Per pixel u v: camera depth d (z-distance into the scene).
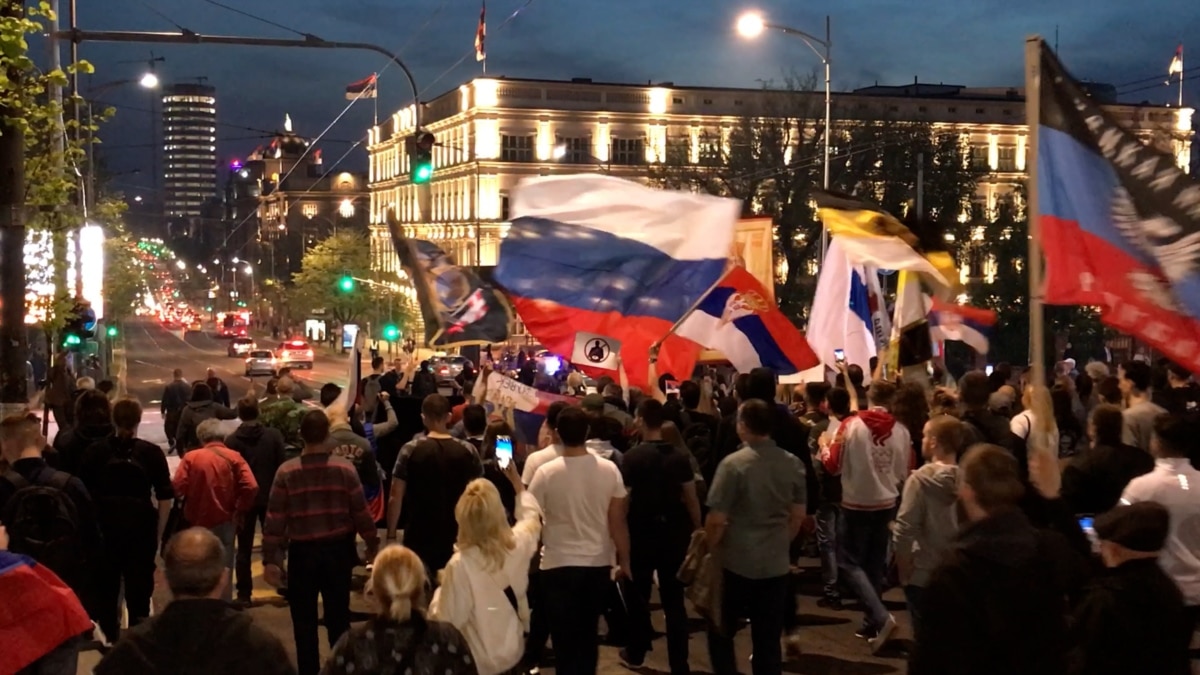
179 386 22.88
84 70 12.19
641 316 9.61
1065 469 6.44
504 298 11.13
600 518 7.06
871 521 8.69
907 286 12.02
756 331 10.99
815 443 10.07
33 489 6.95
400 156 98.81
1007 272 53.38
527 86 79.31
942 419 7.05
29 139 14.68
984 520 4.39
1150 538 4.34
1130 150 5.89
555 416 8.80
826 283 13.13
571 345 9.62
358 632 4.61
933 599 4.27
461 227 81.25
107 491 8.56
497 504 5.86
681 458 7.73
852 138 58.41
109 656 4.01
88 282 25.28
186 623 4.04
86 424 8.81
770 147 58.66
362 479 9.66
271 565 7.48
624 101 80.88
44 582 4.63
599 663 8.46
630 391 11.42
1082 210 5.92
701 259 9.56
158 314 152.50
